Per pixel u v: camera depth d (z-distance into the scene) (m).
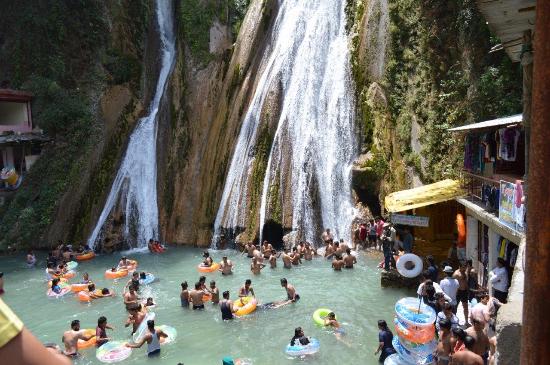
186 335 13.76
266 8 30.86
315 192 24.16
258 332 13.77
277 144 25.58
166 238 28.00
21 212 28.98
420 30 23.08
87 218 28.06
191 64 32.31
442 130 20.89
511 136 12.55
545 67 2.22
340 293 16.72
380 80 24.84
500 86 18.61
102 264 23.28
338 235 23.42
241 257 22.94
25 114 33.00
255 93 28.12
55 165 30.77
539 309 2.31
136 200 28.89
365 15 26.25
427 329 10.29
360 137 24.50
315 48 27.42
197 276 20.12
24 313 16.42
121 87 33.47
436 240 19.31
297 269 19.94
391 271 17.00
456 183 17.78
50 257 22.83
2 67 35.44
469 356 7.86
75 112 32.16
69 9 34.22
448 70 21.56
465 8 20.50
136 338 13.38
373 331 13.43
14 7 35.34
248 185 25.38
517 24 6.79
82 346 13.15
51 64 33.78
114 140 31.17
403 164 22.45
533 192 2.32
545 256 2.29
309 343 12.21
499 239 12.91
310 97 26.34
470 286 13.30
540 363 2.32
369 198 23.61
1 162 33.00
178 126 30.97
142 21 36.38
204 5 33.06
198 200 28.00
